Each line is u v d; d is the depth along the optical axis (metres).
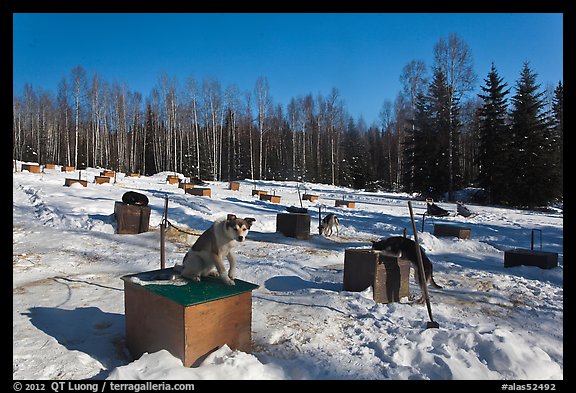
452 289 7.29
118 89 63.38
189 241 11.01
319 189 39.34
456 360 3.98
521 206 31.94
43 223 12.24
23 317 4.89
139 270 7.75
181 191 24.30
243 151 61.50
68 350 3.98
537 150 31.19
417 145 37.53
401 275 6.51
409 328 4.93
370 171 50.78
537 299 6.75
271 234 13.05
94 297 5.88
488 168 33.53
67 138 57.38
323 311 5.52
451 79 36.28
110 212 14.52
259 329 4.79
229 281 4.20
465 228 13.40
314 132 62.22
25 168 28.80
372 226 16.11
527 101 32.28
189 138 59.66
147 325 3.90
